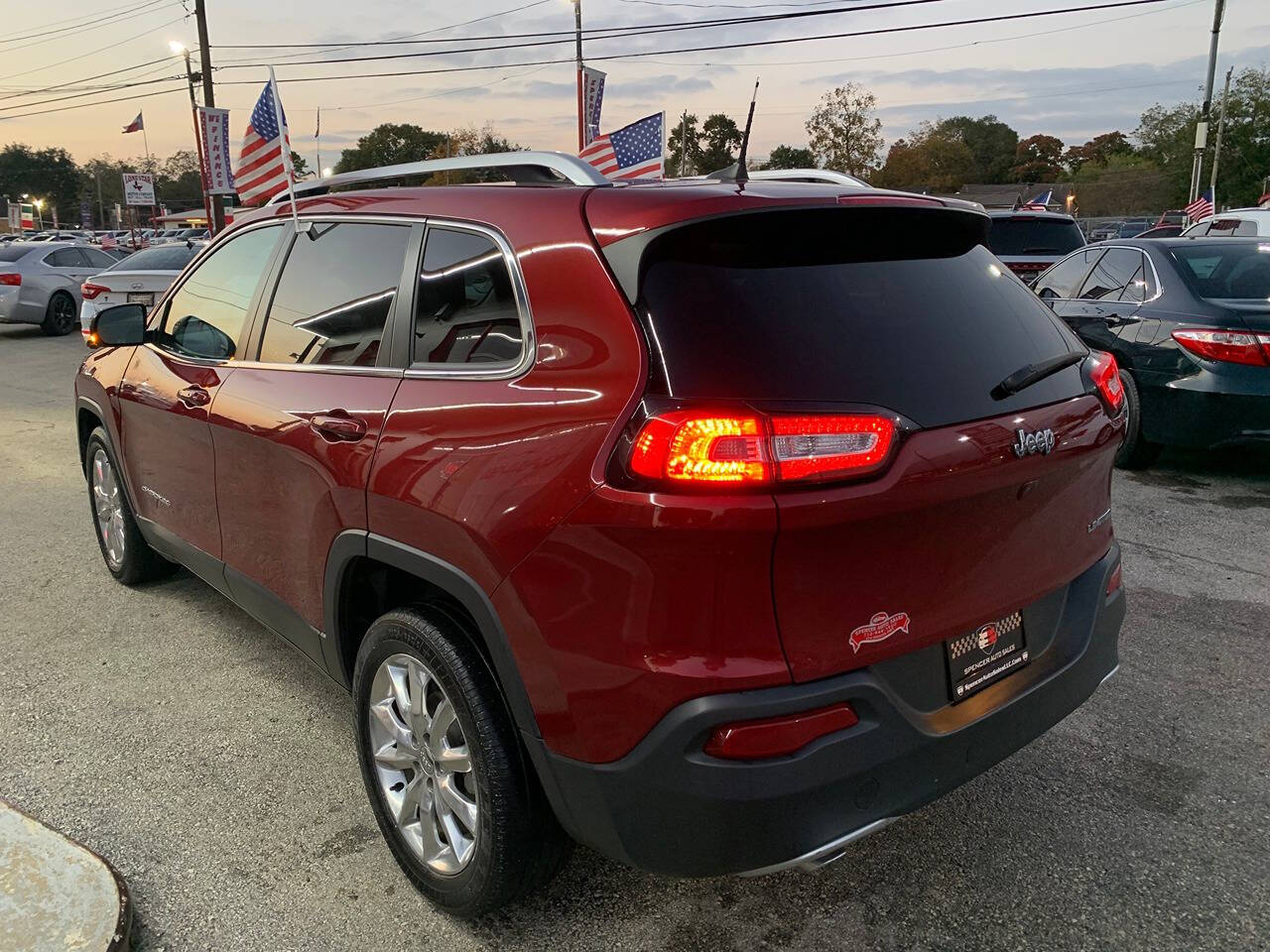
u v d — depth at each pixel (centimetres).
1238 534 514
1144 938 226
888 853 258
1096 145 10575
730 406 174
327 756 312
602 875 251
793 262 204
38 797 288
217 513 329
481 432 209
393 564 233
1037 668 226
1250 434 562
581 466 185
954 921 232
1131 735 316
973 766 208
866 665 188
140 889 247
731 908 238
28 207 7031
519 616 197
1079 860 254
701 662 176
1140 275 637
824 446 174
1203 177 5069
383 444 234
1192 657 371
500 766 210
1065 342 244
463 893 226
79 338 1661
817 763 180
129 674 368
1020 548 216
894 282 214
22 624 415
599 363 190
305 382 275
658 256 192
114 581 466
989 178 11031
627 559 179
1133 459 634
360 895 245
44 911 227
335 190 333
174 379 348
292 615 293
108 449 422
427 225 247
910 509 184
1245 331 554
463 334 226
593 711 188
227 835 270
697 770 177
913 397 192
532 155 248
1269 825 268
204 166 1781
